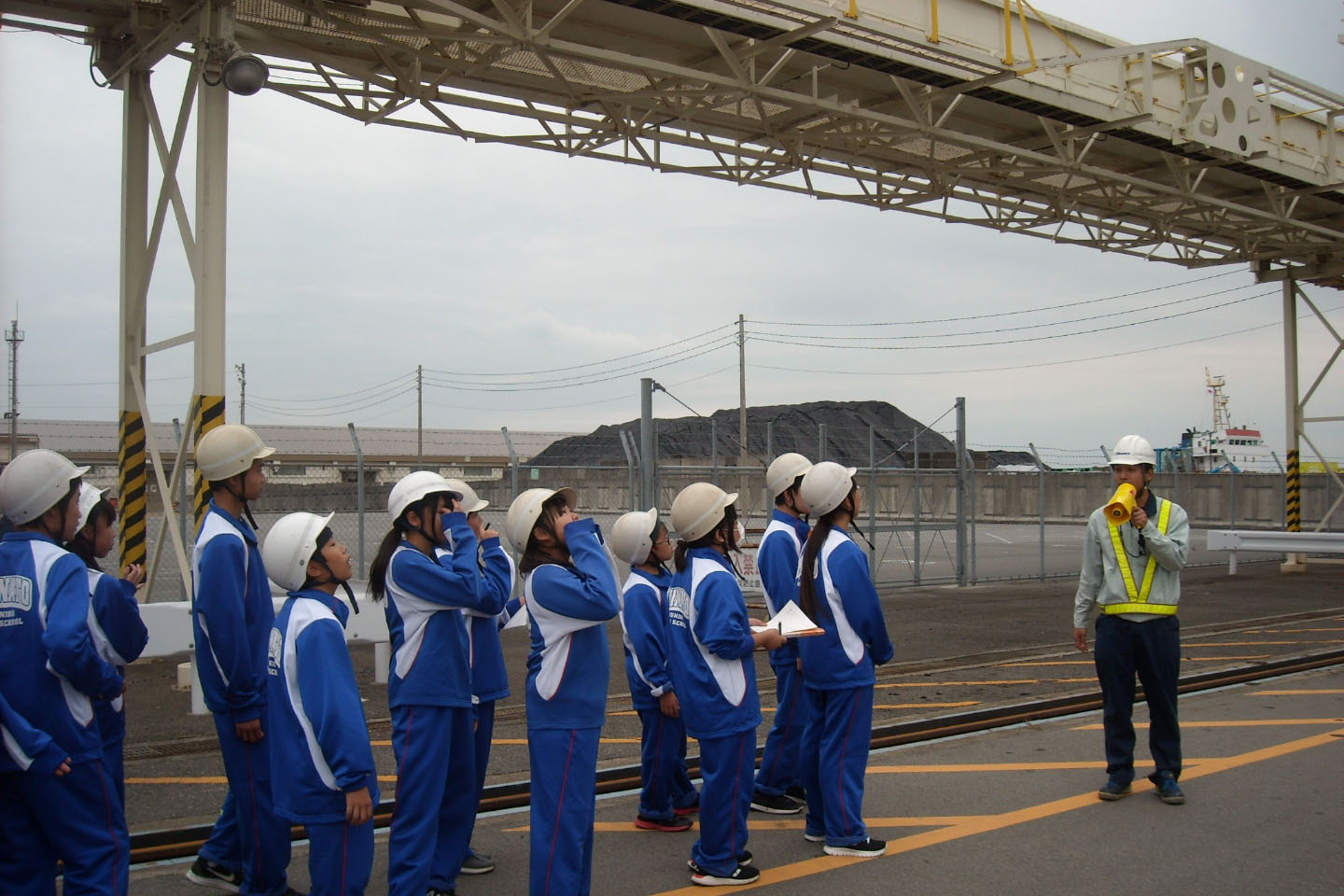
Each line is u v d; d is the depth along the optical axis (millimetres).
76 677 3941
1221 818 5934
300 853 5555
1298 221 16578
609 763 7059
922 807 6184
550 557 4719
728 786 4984
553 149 12570
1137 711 8641
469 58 11164
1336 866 5184
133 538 10336
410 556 4590
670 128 13133
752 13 9828
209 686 4703
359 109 11312
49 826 3947
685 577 5066
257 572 4863
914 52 10953
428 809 4516
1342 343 20438
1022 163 14867
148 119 10016
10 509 4133
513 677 10141
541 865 4504
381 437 34500
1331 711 8555
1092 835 5660
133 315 10227
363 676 9836
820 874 5164
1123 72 13438
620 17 10773
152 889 4984
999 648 11859
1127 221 17469
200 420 8734
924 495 33844
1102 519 6402
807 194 14570
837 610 5375
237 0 9398
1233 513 20641
